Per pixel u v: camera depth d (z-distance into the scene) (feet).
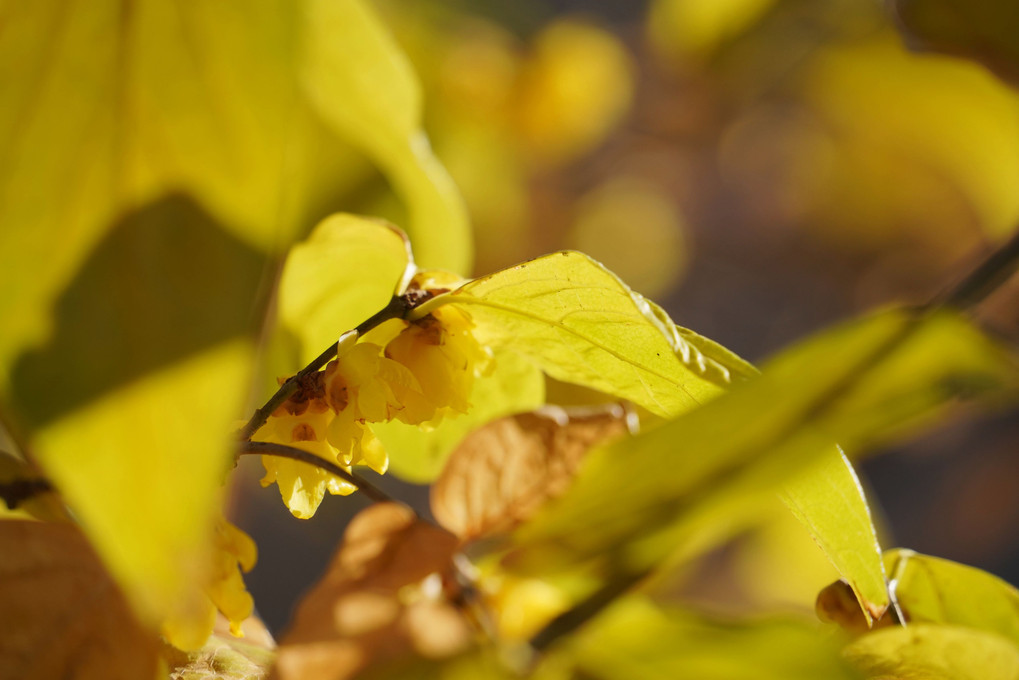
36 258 1.17
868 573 1.43
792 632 1.28
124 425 1.10
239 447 1.44
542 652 1.28
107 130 1.22
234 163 1.21
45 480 1.42
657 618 1.29
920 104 2.89
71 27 1.22
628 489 1.26
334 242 1.54
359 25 1.59
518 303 1.44
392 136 1.66
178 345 1.13
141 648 1.36
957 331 1.23
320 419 1.45
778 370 1.24
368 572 1.36
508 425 1.50
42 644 1.35
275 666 1.31
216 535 1.42
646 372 1.45
